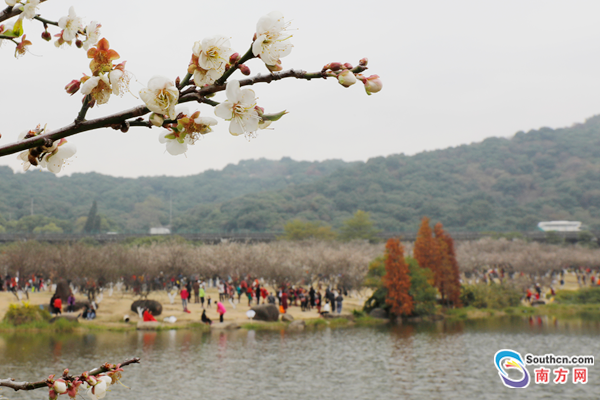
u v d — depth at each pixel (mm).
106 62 2201
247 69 2236
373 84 2342
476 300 51438
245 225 148250
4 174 185000
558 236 112125
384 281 43031
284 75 2322
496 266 78500
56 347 25625
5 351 24109
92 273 42969
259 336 32438
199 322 35500
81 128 2338
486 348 29562
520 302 54250
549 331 36938
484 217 156250
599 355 28016
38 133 2623
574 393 20234
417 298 43688
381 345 30031
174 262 53344
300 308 46562
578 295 58500
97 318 35594
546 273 76000
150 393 18219
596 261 83312
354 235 111500
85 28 2805
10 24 2898
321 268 58219
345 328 37812
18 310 31594
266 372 22156
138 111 2258
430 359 26172
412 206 175750
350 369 23375
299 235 107812
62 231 124312
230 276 53719
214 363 23516
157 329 33531
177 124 2186
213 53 2186
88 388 2762
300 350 27672
